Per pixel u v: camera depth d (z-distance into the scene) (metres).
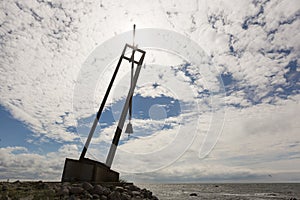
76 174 16.86
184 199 49.09
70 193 12.70
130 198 14.16
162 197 52.78
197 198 52.09
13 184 14.27
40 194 11.29
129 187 18.08
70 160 17.30
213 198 53.38
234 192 85.31
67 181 16.66
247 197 59.41
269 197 60.06
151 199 17.17
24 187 13.24
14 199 10.14
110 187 16.27
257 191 94.19
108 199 13.36
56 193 12.07
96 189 13.80
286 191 92.81
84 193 12.98
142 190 18.70
